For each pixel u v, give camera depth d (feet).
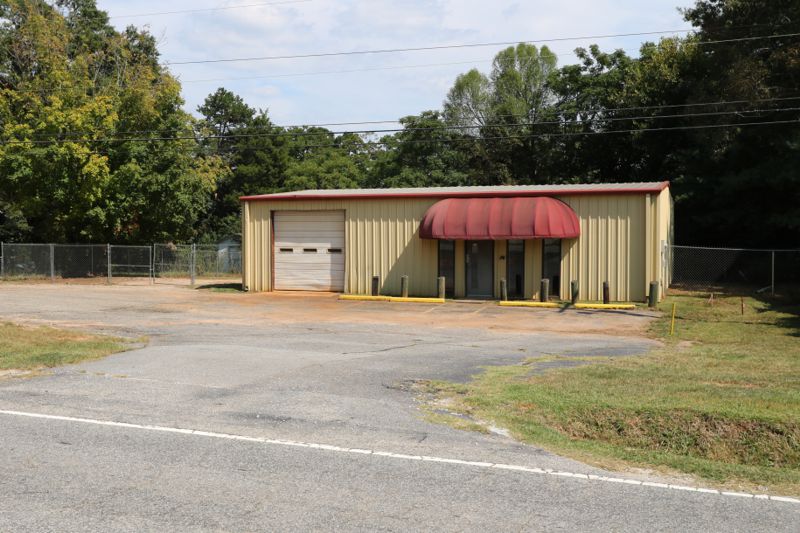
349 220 91.35
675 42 138.92
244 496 19.19
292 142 241.96
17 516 17.62
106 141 125.90
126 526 17.03
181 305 79.46
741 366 41.01
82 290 98.53
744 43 108.99
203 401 30.73
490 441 25.04
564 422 28.22
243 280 97.09
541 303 79.15
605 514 18.12
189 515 17.76
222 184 213.05
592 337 56.75
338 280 92.73
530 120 177.37
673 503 19.06
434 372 38.63
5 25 140.87
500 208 81.82
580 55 158.61
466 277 87.20
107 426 26.50
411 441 24.81
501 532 16.85
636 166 149.28
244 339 52.24
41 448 23.61
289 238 94.73
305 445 24.16
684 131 132.16
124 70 152.05
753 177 108.47
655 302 76.69
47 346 45.44
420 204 88.12
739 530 17.21
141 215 133.28
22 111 130.31
